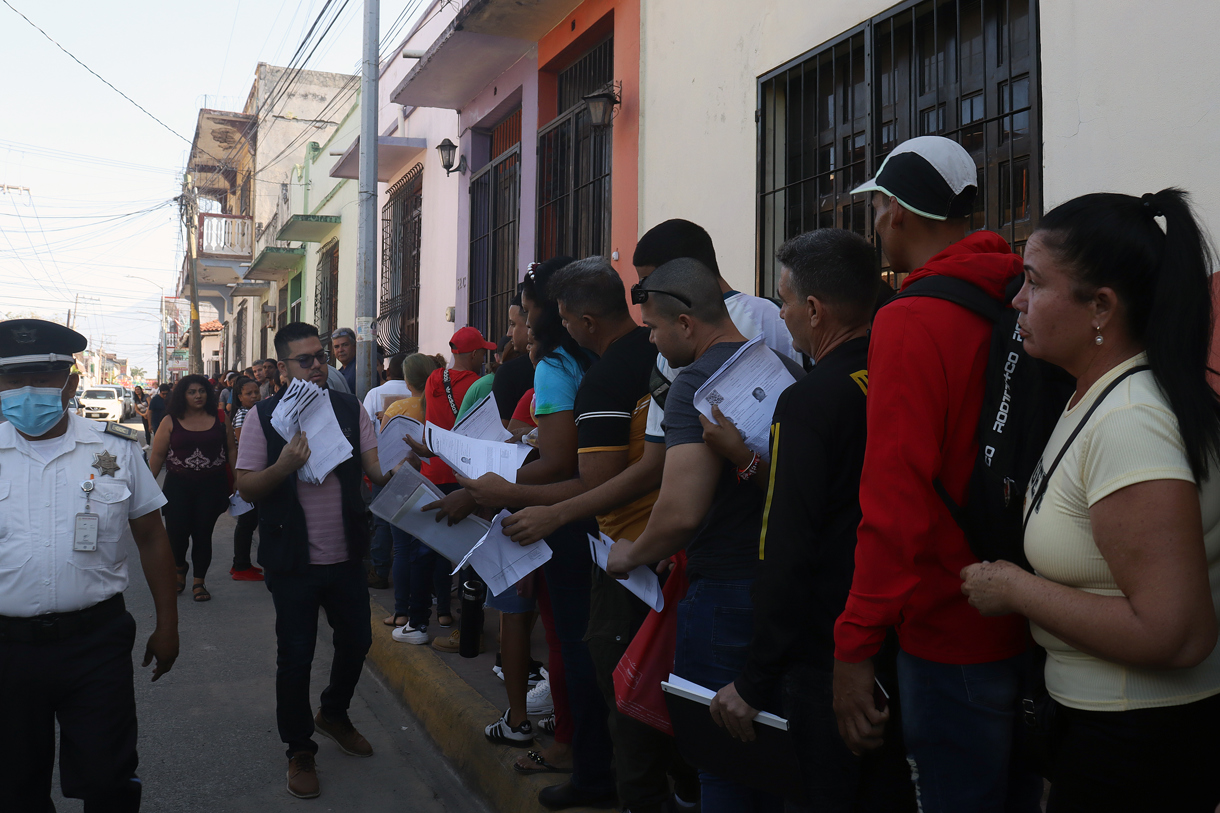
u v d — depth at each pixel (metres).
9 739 2.44
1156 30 3.17
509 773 3.40
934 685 1.73
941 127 4.28
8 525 2.44
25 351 2.44
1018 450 1.66
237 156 30.88
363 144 8.95
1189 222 1.46
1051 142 3.59
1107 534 1.40
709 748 2.05
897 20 4.45
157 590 2.82
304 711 3.62
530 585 3.49
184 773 3.77
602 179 7.36
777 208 5.37
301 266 22.20
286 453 3.47
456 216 11.01
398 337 13.23
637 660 2.42
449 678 4.47
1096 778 1.45
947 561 1.72
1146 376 1.45
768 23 5.38
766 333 2.73
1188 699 1.40
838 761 1.90
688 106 6.18
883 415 1.69
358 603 3.77
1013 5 3.90
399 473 2.99
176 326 57.75
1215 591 1.42
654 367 2.47
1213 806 1.42
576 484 2.78
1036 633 1.60
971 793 1.73
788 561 1.83
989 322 1.74
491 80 9.80
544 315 3.06
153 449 6.86
